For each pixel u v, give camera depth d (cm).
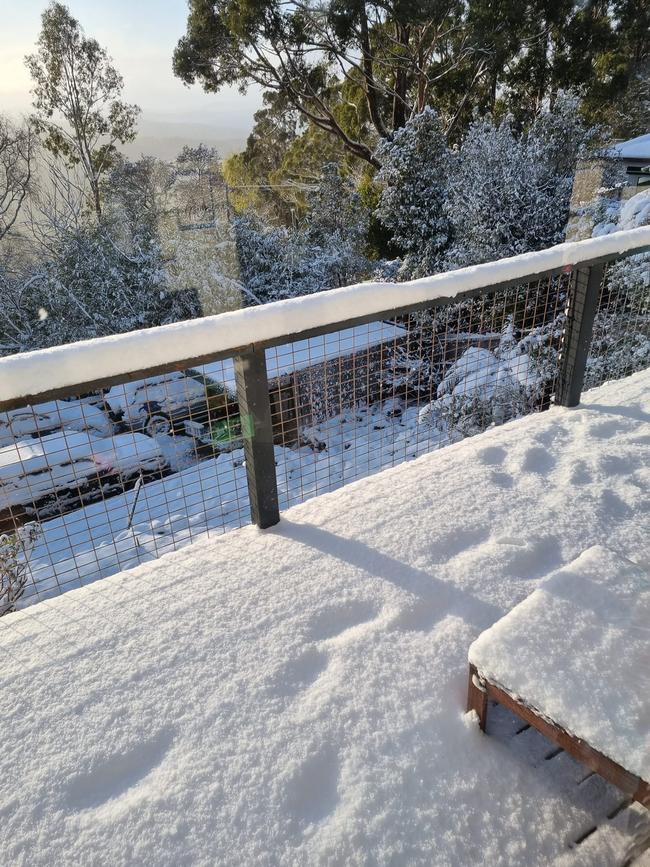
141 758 128
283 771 124
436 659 151
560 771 126
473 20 1284
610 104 1432
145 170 1190
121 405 620
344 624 165
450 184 1029
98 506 504
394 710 138
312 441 311
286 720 136
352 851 110
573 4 1297
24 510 482
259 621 165
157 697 142
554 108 1029
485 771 125
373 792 120
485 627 161
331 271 1200
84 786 123
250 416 187
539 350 448
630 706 111
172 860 109
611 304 446
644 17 1341
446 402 452
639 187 989
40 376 144
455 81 1391
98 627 165
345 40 1309
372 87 1452
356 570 183
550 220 977
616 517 207
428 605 169
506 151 971
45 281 1134
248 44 1342
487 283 224
